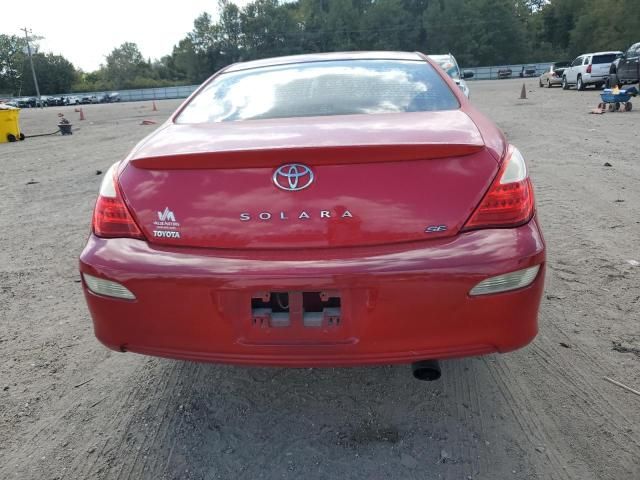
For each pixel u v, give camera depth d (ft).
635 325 10.00
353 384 8.54
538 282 6.53
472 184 6.35
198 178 6.53
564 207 17.85
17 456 7.11
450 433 7.28
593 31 252.01
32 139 57.98
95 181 27.58
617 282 11.82
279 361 6.44
